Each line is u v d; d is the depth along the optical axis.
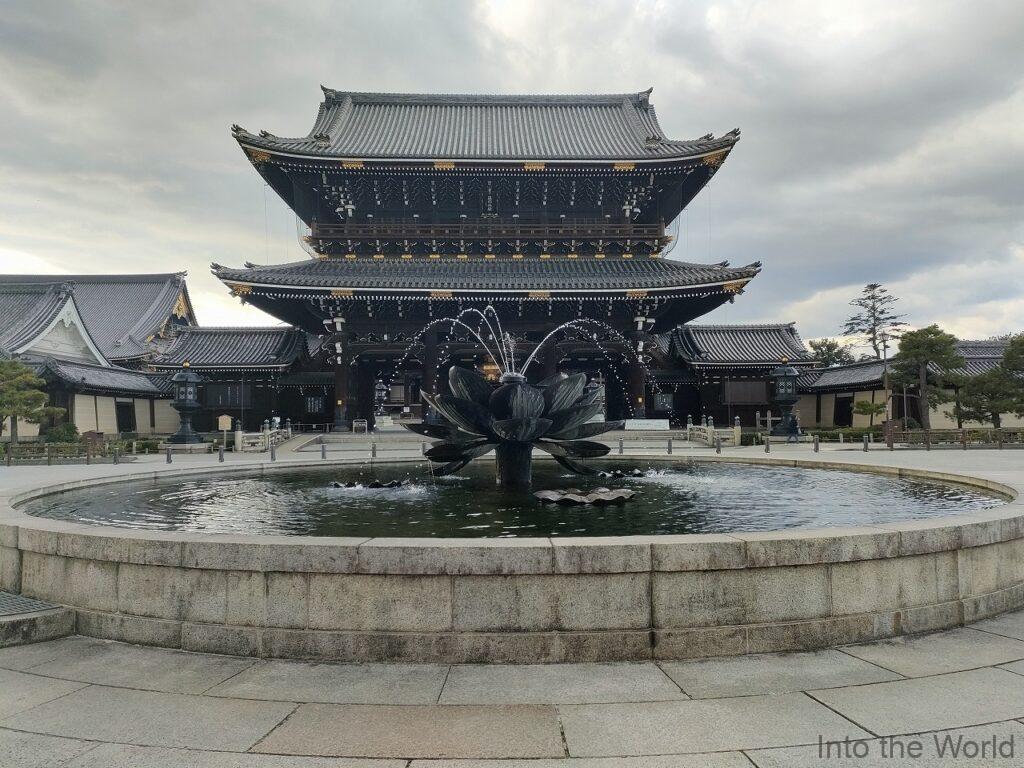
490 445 12.55
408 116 53.78
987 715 4.33
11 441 32.16
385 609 5.43
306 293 39.38
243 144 39.66
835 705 4.51
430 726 4.27
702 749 3.96
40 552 6.32
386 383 55.25
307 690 4.81
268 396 46.97
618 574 5.45
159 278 69.06
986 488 11.84
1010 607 6.48
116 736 4.13
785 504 10.80
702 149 41.72
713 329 50.28
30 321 45.75
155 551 5.76
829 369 53.19
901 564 5.88
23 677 5.06
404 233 43.91
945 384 42.16
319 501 11.55
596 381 42.34
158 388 48.75
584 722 4.31
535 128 52.31
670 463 19.17
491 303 41.00
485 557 5.39
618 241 45.44
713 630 5.44
